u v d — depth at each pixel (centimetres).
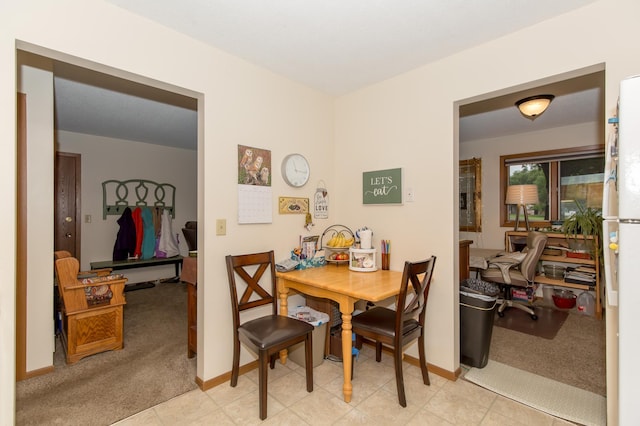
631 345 116
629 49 159
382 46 212
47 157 233
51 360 235
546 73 184
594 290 372
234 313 212
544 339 298
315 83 272
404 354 253
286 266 249
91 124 417
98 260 486
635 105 115
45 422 179
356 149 287
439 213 233
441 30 193
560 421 180
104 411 189
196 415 186
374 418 183
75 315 251
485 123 396
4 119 139
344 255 279
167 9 173
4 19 139
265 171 246
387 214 265
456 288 230
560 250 396
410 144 249
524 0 165
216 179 217
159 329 322
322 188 293
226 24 187
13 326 143
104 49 167
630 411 116
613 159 141
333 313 269
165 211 544
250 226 238
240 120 229
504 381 222
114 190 501
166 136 485
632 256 115
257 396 205
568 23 176
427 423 178
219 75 217
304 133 277
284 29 192
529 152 439
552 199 430
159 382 221
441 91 230
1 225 139
